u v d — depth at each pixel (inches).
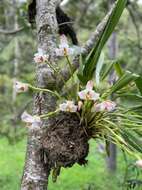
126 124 32.1
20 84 30.8
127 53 111.1
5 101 125.8
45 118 31.4
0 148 158.1
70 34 42.1
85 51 34.2
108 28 30.2
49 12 34.0
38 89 31.3
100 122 31.7
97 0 102.4
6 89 180.9
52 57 33.2
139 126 31.9
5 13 105.4
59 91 32.9
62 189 104.4
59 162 31.1
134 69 99.1
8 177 116.0
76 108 30.3
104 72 34.4
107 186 100.3
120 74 34.4
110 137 31.5
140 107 32.9
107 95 32.0
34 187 31.7
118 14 30.1
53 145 31.0
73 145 31.0
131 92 34.9
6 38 110.0
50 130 31.5
